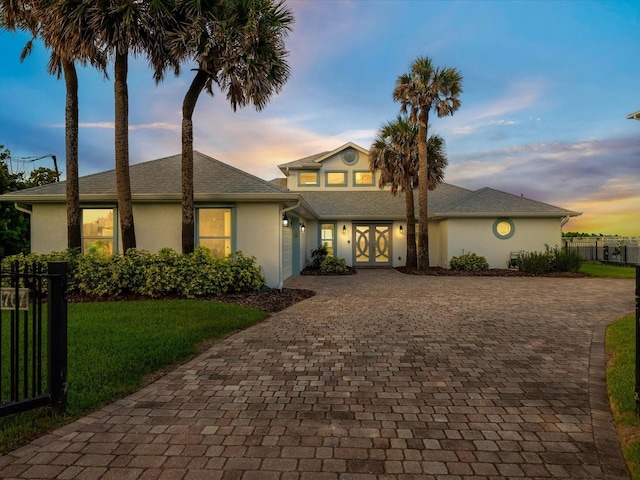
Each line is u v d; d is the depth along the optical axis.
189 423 3.21
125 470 2.52
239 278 9.93
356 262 20.56
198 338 5.89
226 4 9.41
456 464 2.61
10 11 9.53
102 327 6.32
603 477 2.46
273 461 2.63
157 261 9.59
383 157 17.91
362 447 2.83
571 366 4.71
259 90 9.71
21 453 2.73
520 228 17.91
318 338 6.06
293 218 16.28
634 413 3.27
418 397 3.78
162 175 12.59
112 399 3.72
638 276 3.17
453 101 16.25
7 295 3.22
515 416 3.36
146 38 9.08
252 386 4.07
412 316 7.71
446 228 18.34
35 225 12.17
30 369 4.41
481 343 5.75
